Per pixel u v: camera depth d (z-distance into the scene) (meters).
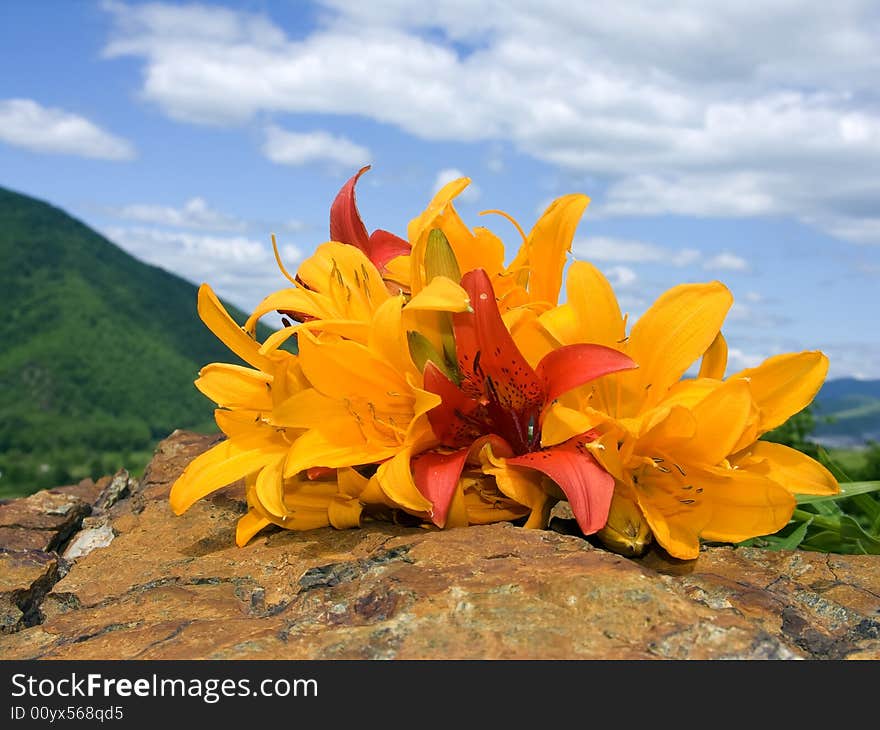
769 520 2.47
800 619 2.12
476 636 1.84
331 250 2.90
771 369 2.63
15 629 2.60
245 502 3.48
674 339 2.50
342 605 2.13
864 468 9.65
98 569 2.81
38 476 88.50
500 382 2.59
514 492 2.49
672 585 2.05
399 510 2.76
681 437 2.41
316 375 2.55
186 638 2.08
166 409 111.94
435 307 2.34
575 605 1.92
